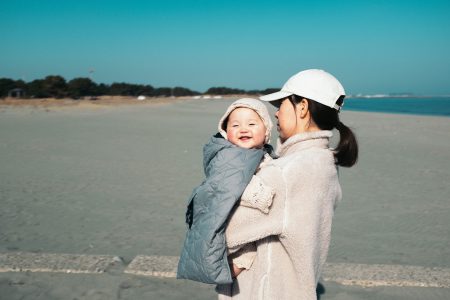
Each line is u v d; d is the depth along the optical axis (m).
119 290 3.62
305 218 1.52
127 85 109.00
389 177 9.08
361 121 27.08
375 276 3.89
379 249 4.82
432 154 12.62
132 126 20.66
